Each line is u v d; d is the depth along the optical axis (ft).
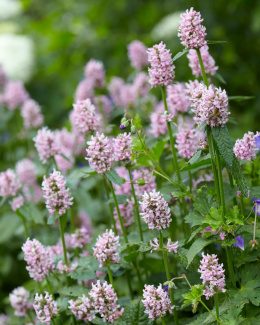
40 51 9.79
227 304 4.41
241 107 8.67
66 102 8.12
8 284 6.79
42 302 4.58
